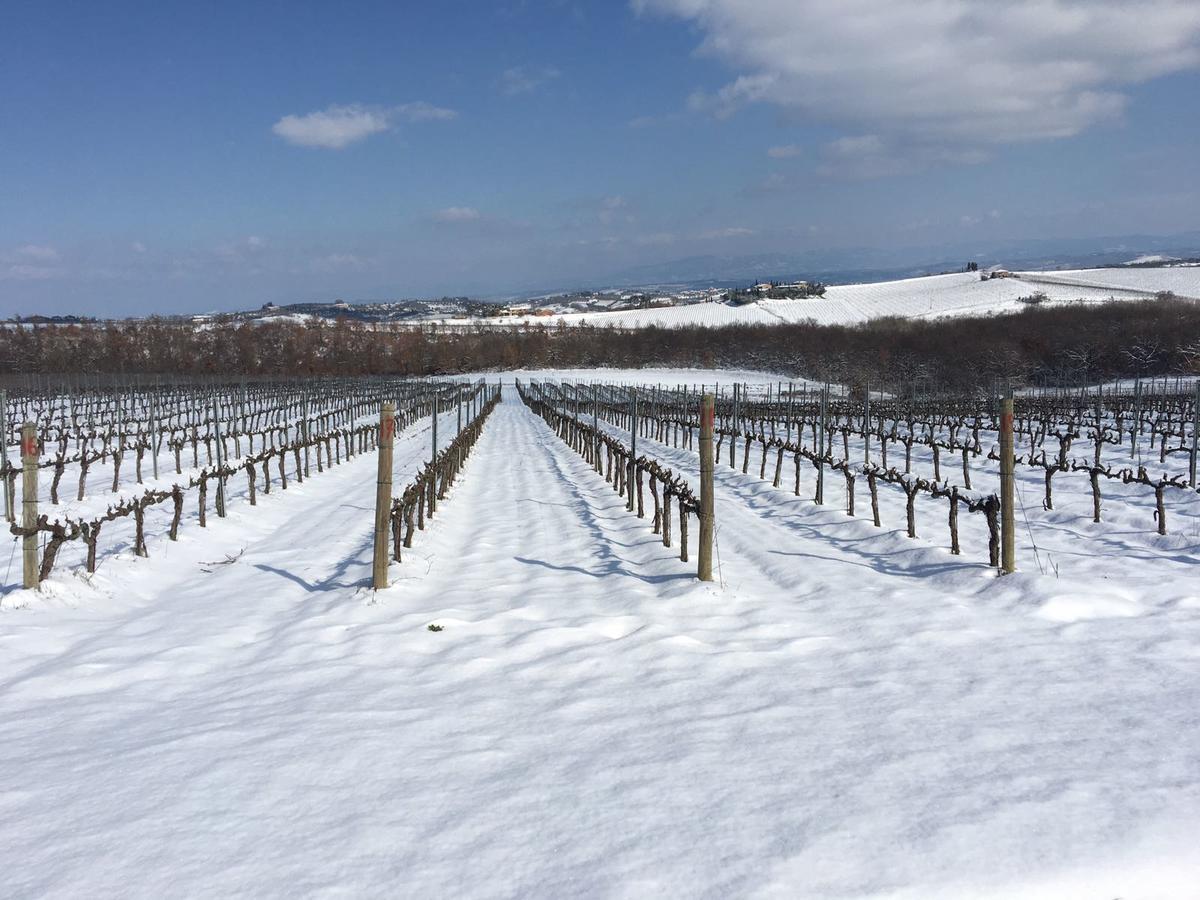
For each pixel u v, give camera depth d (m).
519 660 6.01
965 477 14.92
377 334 108.88
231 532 12.38
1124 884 2.92
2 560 9.88
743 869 3.02
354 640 6.64
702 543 8.23
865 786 3.67
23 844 3.45
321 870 3.16
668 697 5.08
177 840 3.43
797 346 97.56
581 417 41.47
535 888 2.98
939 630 6.41
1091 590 7.11
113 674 5.92
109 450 23.50
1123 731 4.23
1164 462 18.08
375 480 19.78
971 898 2.83
